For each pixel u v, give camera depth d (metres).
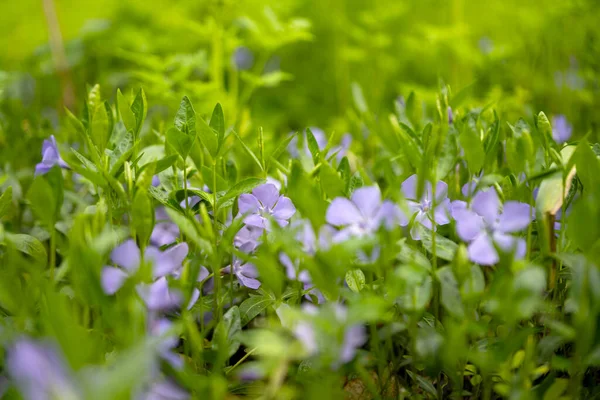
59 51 1.06
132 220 0.52
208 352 0.49
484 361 0.47
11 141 0.73
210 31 0.94
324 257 0.47
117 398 0.40
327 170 0.51
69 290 0.54
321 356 0.45
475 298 0.48
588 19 1.04
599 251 0.48
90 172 0.52
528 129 0.56
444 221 0.54
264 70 1.49
